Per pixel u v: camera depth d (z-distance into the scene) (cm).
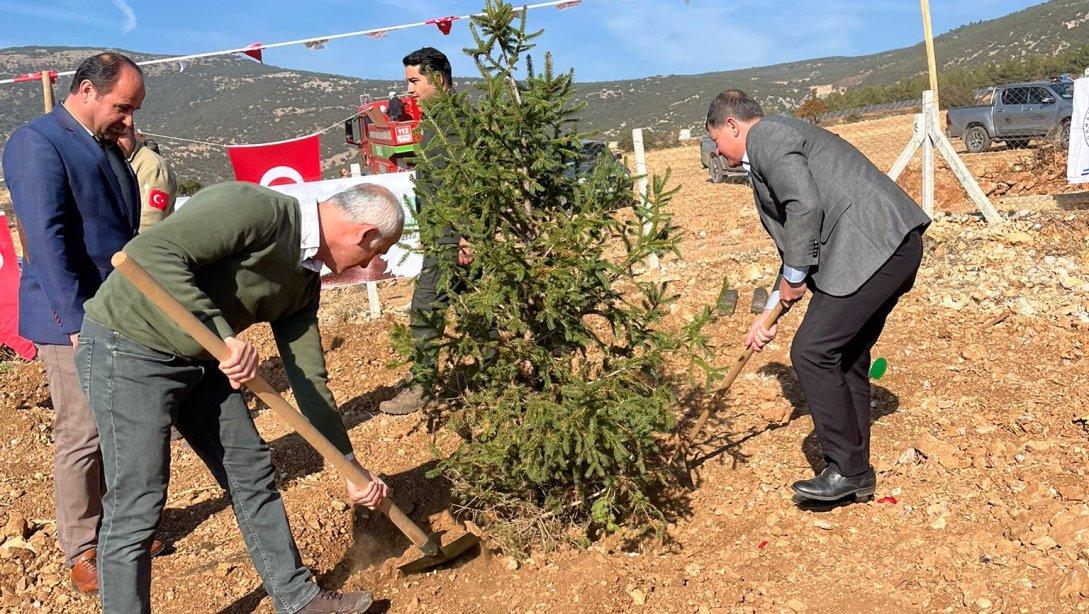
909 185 1198
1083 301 565
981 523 331
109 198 333
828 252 333
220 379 294
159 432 273
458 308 339
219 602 347
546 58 323
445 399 358
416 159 332
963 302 592
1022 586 290
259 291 280
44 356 341
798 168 320
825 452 354
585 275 324
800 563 327
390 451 470
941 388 458
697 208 1485
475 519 378
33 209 305
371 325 716
